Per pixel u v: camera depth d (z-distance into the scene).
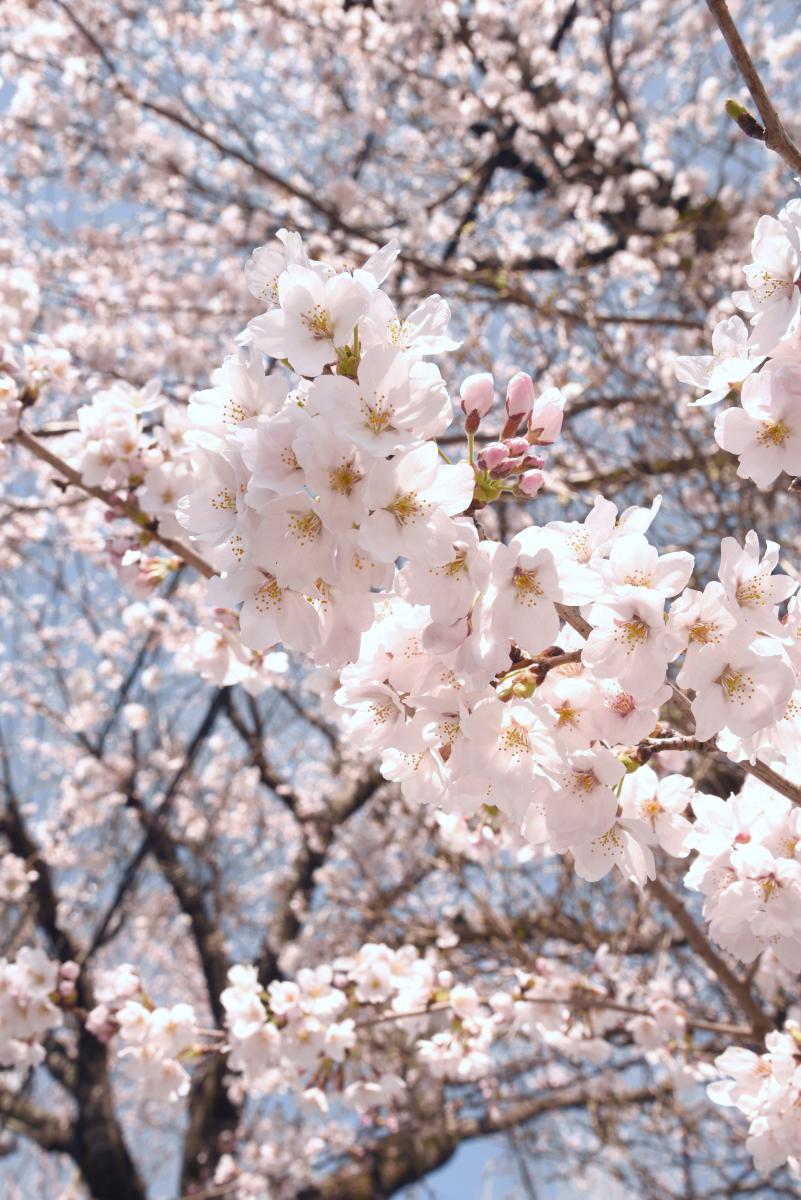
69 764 9.33
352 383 1.46
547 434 1.72
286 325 1.55
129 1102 10.16
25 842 8.07
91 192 7.53
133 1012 3.45
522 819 1.79
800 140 6.90
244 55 8.20
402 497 1.47
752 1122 2.47
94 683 8.98
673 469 5.37
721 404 5.12
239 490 1.55
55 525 8.52
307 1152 6.82
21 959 3.60
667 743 1.89
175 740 8.87
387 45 7.29
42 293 6.97
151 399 3.05
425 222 7.01
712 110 7.71
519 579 1.55
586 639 1.67
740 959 2.06
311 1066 3.41
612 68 7.07
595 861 1.85
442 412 1.47
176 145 7.12
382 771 1.84
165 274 7.80
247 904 9.72
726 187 7.03
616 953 4.73
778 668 1.62
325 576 1.51
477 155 8.03
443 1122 7.23
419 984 3.64
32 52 6.95
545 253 7.42
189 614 7.57
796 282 1.69
